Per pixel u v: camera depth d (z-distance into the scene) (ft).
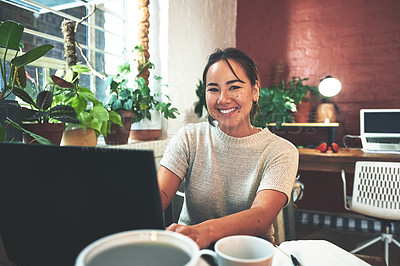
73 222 1.24
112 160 1.13
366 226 9.14
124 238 0.82
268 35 10.71
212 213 3.12
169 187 3.13
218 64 2.84
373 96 9.58
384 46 9.39
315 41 10.15
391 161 7.09
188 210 3.29
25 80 3.27
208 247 1.80
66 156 1.19
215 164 3.11
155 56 6.84
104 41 6.71
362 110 8.57
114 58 6.88
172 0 6.84
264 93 9.13
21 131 3.01
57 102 3.77
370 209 6.27
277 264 1.66
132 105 5.15
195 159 3.22
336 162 7.77
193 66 8.03
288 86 10.32
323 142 8.93
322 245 1.90
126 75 6.65
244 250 1.44
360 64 9.67
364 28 9.57
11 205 1.33
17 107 2.97
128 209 1.16
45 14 5.46
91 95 3.81
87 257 0.72
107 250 0.78
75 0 4.25
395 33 9.25
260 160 2.95
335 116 9.88
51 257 1.32
